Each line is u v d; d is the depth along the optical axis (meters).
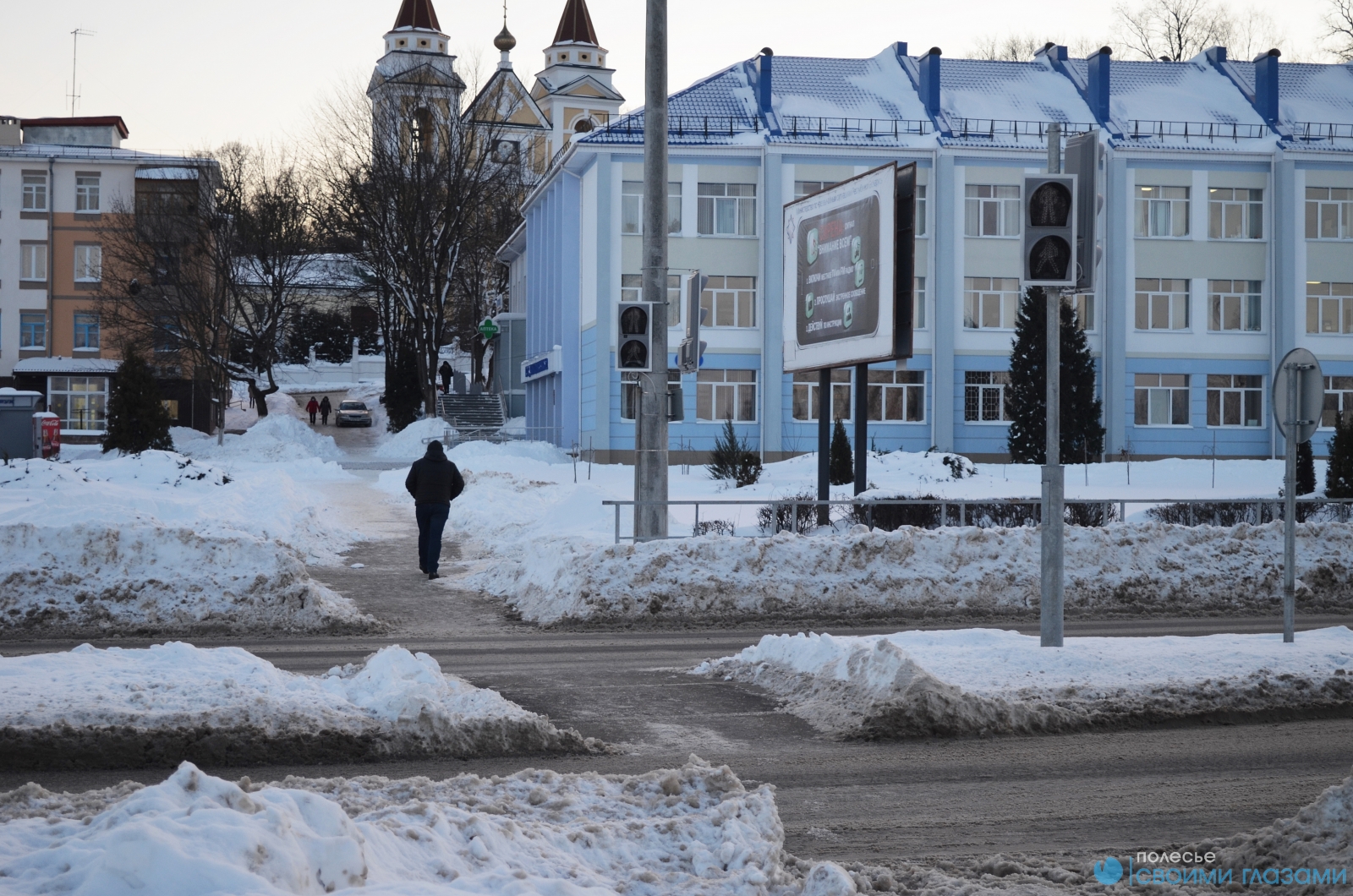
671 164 58.16
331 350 118.56
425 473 22.42
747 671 12.81
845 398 59.09
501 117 100.31
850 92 61.88
